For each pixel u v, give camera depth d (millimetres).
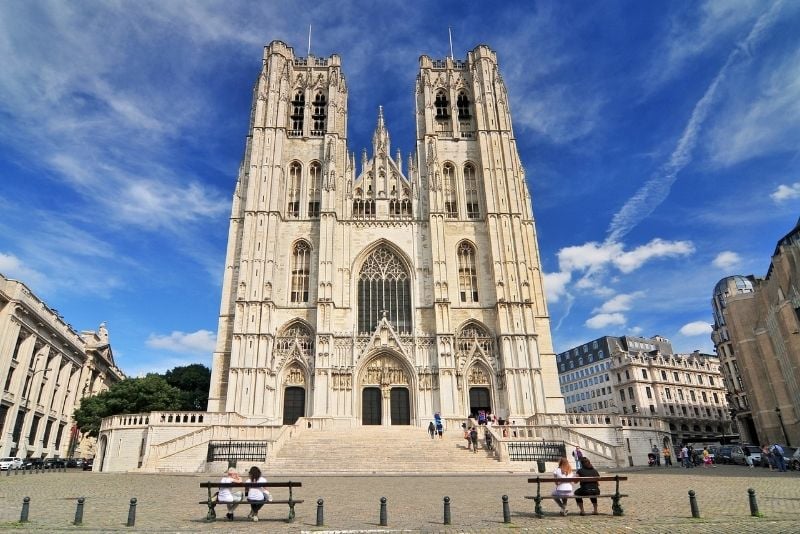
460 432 55562
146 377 79500
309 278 71438
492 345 68438
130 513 16391
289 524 17281
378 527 16516
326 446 46500
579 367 150750
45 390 83062
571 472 20453
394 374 66562
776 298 64812
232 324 68312
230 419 55344
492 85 83625
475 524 17016
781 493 24172
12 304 69938
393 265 73312
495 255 71375
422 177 78125
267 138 75938
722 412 138500
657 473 39812
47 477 39094
